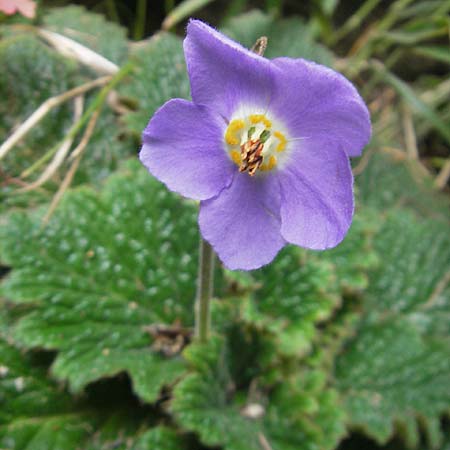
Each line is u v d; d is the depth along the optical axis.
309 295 0.12
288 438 0.11
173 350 0.11
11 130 0.12
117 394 0.11
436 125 0.16
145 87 0.13
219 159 0.07
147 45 0.14
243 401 0.11
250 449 0.10
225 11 0.19
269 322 0.12
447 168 0.18
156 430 0.10
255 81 0.07
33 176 0.12
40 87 0.13
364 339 0.13
